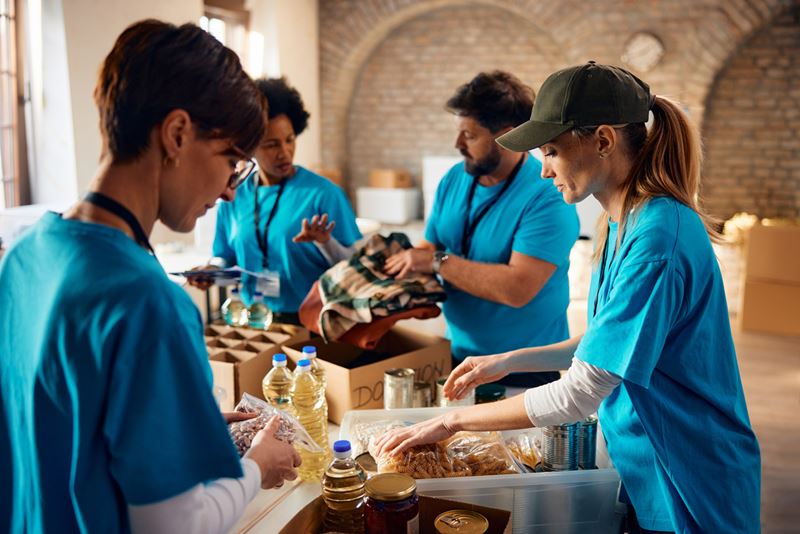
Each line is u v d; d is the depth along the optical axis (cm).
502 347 215
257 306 218
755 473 134
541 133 128
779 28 656
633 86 126
